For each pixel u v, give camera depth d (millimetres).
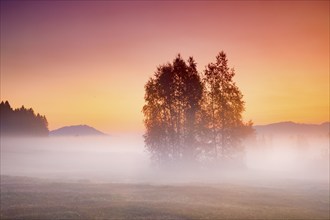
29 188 42719
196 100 74500
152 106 75562
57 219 24203
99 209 28297
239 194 40844
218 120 74875
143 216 26062
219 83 76062
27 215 25547
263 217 27516
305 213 30406
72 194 37719
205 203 33906
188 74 76000
